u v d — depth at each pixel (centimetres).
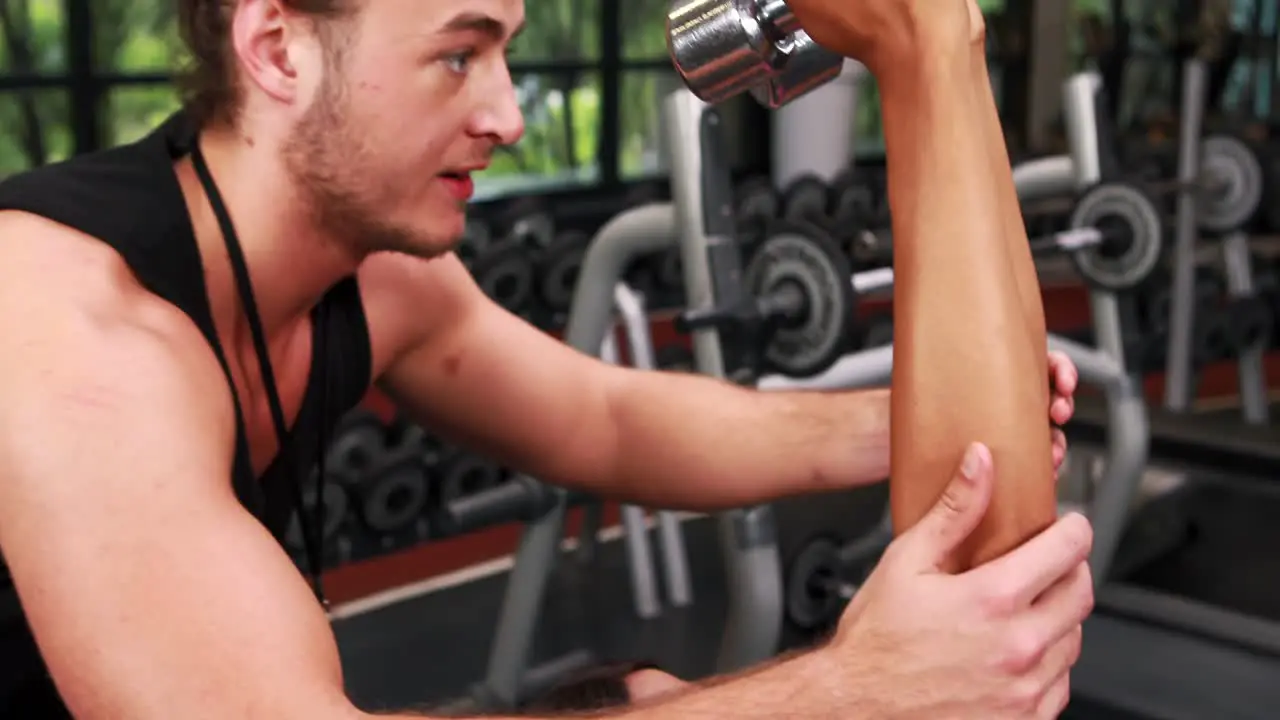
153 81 428
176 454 64
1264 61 698
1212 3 689
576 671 93
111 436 63
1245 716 185
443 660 247
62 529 61
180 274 79
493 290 254
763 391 104
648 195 373
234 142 81
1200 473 313
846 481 100
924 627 57
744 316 183
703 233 184
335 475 203
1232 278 363
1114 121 671
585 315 204
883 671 58
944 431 58
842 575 225
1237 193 350
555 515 212
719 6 65
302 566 201
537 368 107
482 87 76
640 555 264
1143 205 245
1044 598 59
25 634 85
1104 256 251
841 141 422
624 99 560
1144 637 211
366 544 208
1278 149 353
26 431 63
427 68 74
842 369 203
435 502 212
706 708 60
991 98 61
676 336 427
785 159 424
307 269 86
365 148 76
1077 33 674
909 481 59
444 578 296
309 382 95
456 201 80
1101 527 244
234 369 87
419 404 109
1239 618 215
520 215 297
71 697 61
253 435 91
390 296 101
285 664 60
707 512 108
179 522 62
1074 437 300
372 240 81
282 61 75
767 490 101
